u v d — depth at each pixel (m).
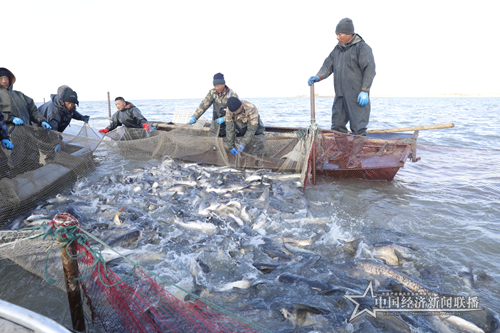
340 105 7.75
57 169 6.90
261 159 7.91
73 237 2.32
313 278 3.61
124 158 9.15
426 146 12.12
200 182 6.91
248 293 3.37
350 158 7.17
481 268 3.72
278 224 4.98
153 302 2.51
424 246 4.25
